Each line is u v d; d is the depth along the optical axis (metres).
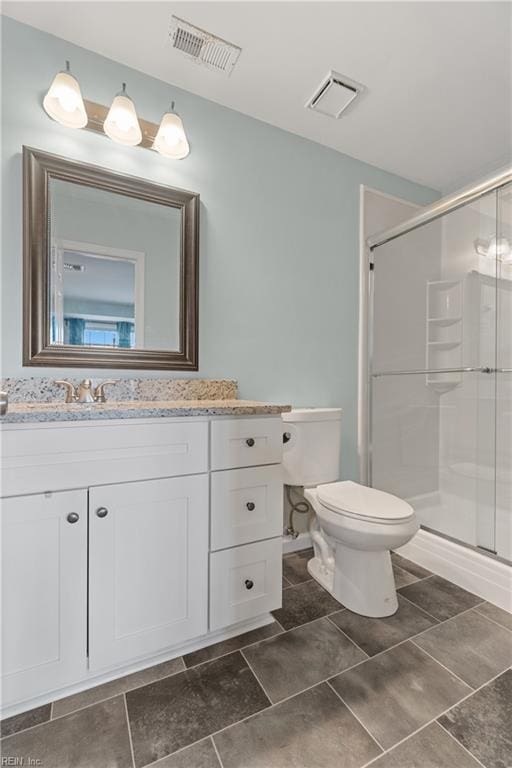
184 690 1.05
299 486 1.83
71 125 1.38
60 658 0.98
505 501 1.90
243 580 1.26
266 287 1.88
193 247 1.65
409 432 2.26
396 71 1.54
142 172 1.56
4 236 1.31
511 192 1.78
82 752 0.88
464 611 1.45
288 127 1.90
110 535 1.04
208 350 1.72
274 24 1.32
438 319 2.30
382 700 1.02
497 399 1.97
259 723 0.95
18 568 0.93
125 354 1.52
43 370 1.38
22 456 0.93
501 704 1.01
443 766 0.84
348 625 1.35
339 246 2.12
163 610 1.12
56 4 1.26
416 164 2.22
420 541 1.85
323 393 2.07
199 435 1.16
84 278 1.46
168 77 1.57
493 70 1.53
